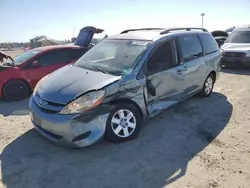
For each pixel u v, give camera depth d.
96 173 3.19
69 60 7.00
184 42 5.07
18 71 6.27
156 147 3.80
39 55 6.62
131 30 5.67
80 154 3.62
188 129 4.41
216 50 6.25
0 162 3.45
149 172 3.20
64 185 2.97
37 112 3.70
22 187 2.94
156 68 4.31
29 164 3.39
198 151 3.69
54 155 3.61
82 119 3.43
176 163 3.39
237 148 3.78
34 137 4.18
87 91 3.54
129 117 3.93
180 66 4.82
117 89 3.70
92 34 7.59
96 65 4.44
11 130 4.47
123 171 3.22
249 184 2.98
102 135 3.62
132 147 3.79
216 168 3.29
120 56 4.42
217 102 5.84
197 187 2.92
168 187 2.92
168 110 5.30
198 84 5.61
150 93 4.18
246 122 4.72
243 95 6.41
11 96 6.25
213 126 4.54
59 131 3.46
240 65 9.66
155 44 4.39
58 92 3.69
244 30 10.74
